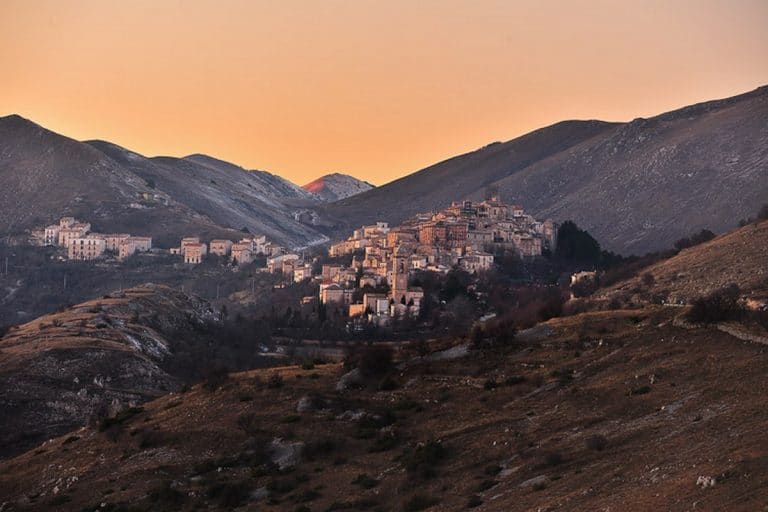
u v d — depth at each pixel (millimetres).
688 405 162250
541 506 137625
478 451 170875
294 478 177375
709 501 118438
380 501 161500
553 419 175000
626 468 143125
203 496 178375
